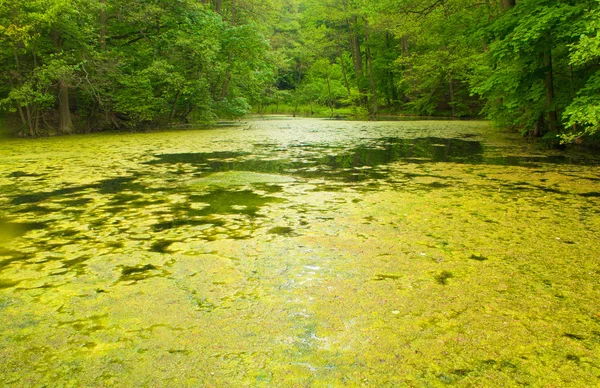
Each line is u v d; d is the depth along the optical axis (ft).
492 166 22.81
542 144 33.63
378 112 104.94
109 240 11.19
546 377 5.49
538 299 7.62
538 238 10.89
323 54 116.57
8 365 5.93
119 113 55.67
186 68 57.47
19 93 41.75
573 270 8.86
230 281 8.64
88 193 16.85
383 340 6.40
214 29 60.03
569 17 24.29
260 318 7.14
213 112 62.75
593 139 29.71
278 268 9.27
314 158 27.02
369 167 23.13
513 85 30.32
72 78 44.80
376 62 105.19
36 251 10.41
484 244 10.55
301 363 5.88
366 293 8.00
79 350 6.27
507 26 29.22
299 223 12.60
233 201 15.44
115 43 57.26
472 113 81.66
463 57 59.16
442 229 11.82
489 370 5.65
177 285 8.46
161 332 6.75
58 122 49.75
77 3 45.27
